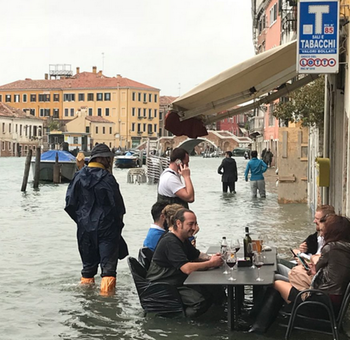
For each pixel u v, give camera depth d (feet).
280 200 72.90
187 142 54.44
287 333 23.63
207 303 26.53
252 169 82.12
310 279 23.86
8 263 38.27
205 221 58.44
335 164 47.96
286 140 71.67
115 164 240.94
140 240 47.32
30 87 492.95
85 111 458.09
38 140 440.86
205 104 42.09
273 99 48.26
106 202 31.89
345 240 23.43
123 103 474.90
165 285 26.53
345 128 40.22
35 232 51.60
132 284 32.73
